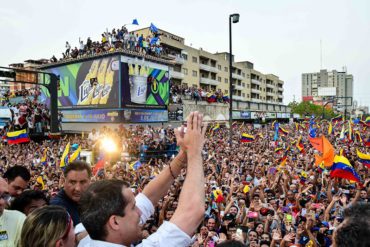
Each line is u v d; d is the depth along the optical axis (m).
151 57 28.92
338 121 38.41
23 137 14.90
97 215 1.24
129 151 18.80
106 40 27.14
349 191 7.86
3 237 2.50
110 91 26.73
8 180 3.40
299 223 5.63
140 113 28.08
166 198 6.86
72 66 30.56
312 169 11.17
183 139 1.44
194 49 53.06
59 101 32.31
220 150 16.88
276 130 19.89
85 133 29.34
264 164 12.37
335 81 187.38
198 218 1.25
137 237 1.34
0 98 37.06
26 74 14.09
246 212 6.71
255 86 77.56
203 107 38.41
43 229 1.62
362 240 1.29
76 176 2.70
